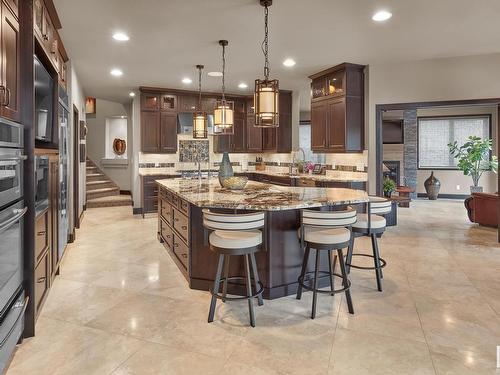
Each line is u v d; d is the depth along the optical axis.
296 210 3.16
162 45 4.61
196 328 2.57
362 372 2.04
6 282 2.04
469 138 9.52
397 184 10.57
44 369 2.07
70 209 5.13
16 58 2.35
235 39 4.41
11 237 2.13
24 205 2.42
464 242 5.13
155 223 6.60
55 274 3.60
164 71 5.91
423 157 10.60
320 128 6.14
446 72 5.32
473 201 6.29
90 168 9.90
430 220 6.93
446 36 4.39
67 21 3.81
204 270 3.30
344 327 2.58
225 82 6.73
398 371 2.04
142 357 2.19
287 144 7.64
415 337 2.43
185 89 7.39
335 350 2.27
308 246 2.84
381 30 4.16
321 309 2.88
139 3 3.42
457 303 3.00
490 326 2.59
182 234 3.73
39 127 2.87
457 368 2.07
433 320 2.68
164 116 7.43
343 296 3.15
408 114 10.25
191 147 8.04
